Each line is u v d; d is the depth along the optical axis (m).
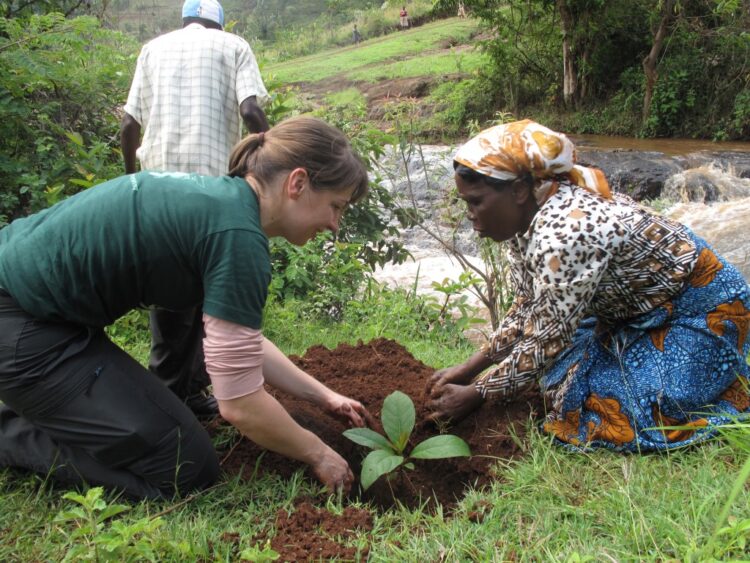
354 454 2.85
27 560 2.11
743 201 9.38
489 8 19.78
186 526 2.24
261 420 2.30
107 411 2.35
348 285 5.96
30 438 2.50
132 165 4.47
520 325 2.89
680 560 1.92
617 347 2.70
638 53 18.31
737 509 2.13
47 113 6.12
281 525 2.25
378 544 2.18
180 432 2.42
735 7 16.14
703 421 2.60
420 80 21.94
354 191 2.33
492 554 2.07
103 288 2.29
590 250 2.41
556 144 2.42
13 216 6.16
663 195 12.30
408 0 35.22
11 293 2.28
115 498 2.39
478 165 2.44
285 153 2.21
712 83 16.89
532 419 2.83
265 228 2.32
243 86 4.14
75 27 6.13
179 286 2.31
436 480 2.76
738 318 2.66
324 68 26.12
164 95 4.08
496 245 5.02
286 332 4.58
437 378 3.06
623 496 2.28
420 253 9.79
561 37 18.66
